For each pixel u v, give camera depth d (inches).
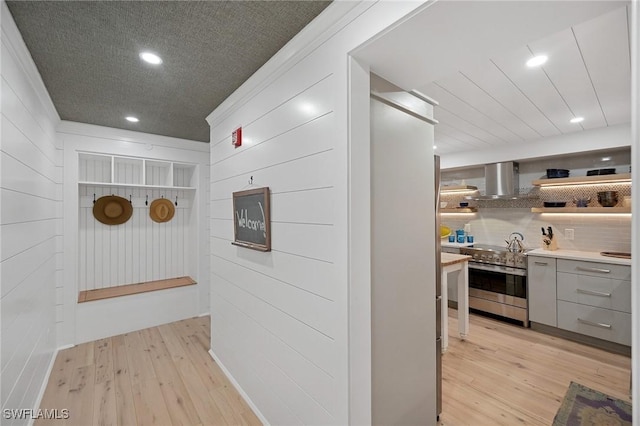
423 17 41.6
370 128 57.7
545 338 129.8
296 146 64.8
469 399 87.6
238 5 55.1
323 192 56.8
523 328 141.2
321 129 57.4
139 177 152.9
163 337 131.6
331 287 54.9
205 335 133.8
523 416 80.6
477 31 45.2
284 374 69.9
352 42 50.7
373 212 58.2
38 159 88.7
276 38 65.4
